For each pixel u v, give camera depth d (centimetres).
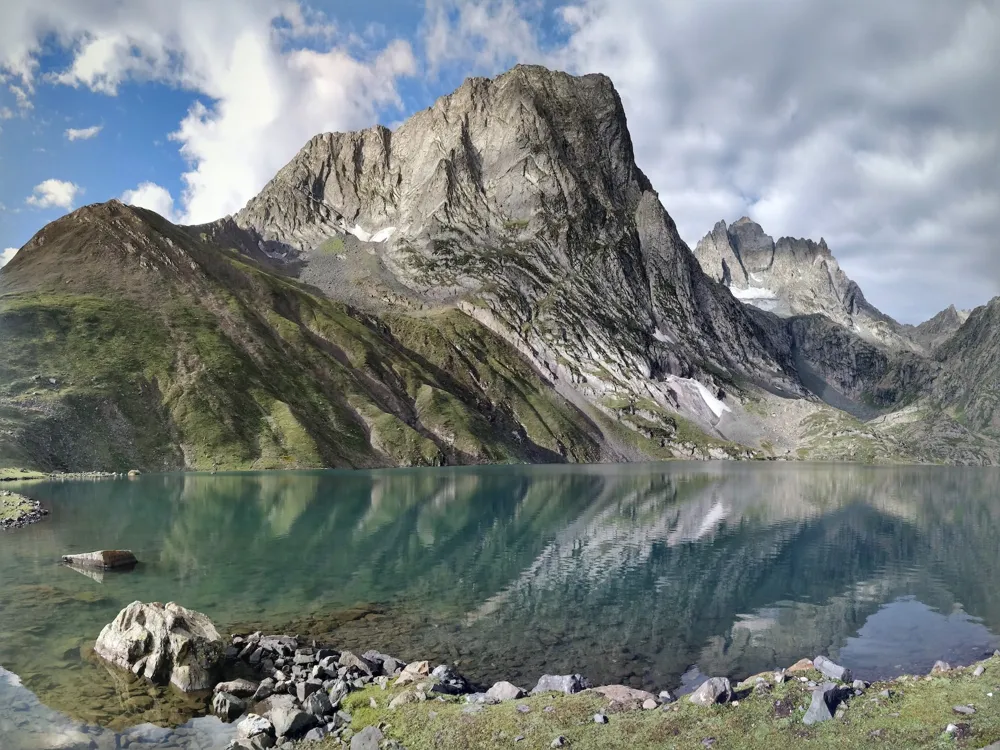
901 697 2042
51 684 2439
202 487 10519
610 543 6275
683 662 2961
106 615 3384
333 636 3253
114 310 18488
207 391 16712
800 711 1969
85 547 5375
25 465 11919
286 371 19862
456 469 18225
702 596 4253
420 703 2242
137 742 1981
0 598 3706
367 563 5122
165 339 18150
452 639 3256
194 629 2667
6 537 5784
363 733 1970
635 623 3606
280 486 11000
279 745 1989
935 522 8156
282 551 5525
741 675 2788
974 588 4556
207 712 2227
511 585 4481
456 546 5978
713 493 11881
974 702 1944
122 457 13888
